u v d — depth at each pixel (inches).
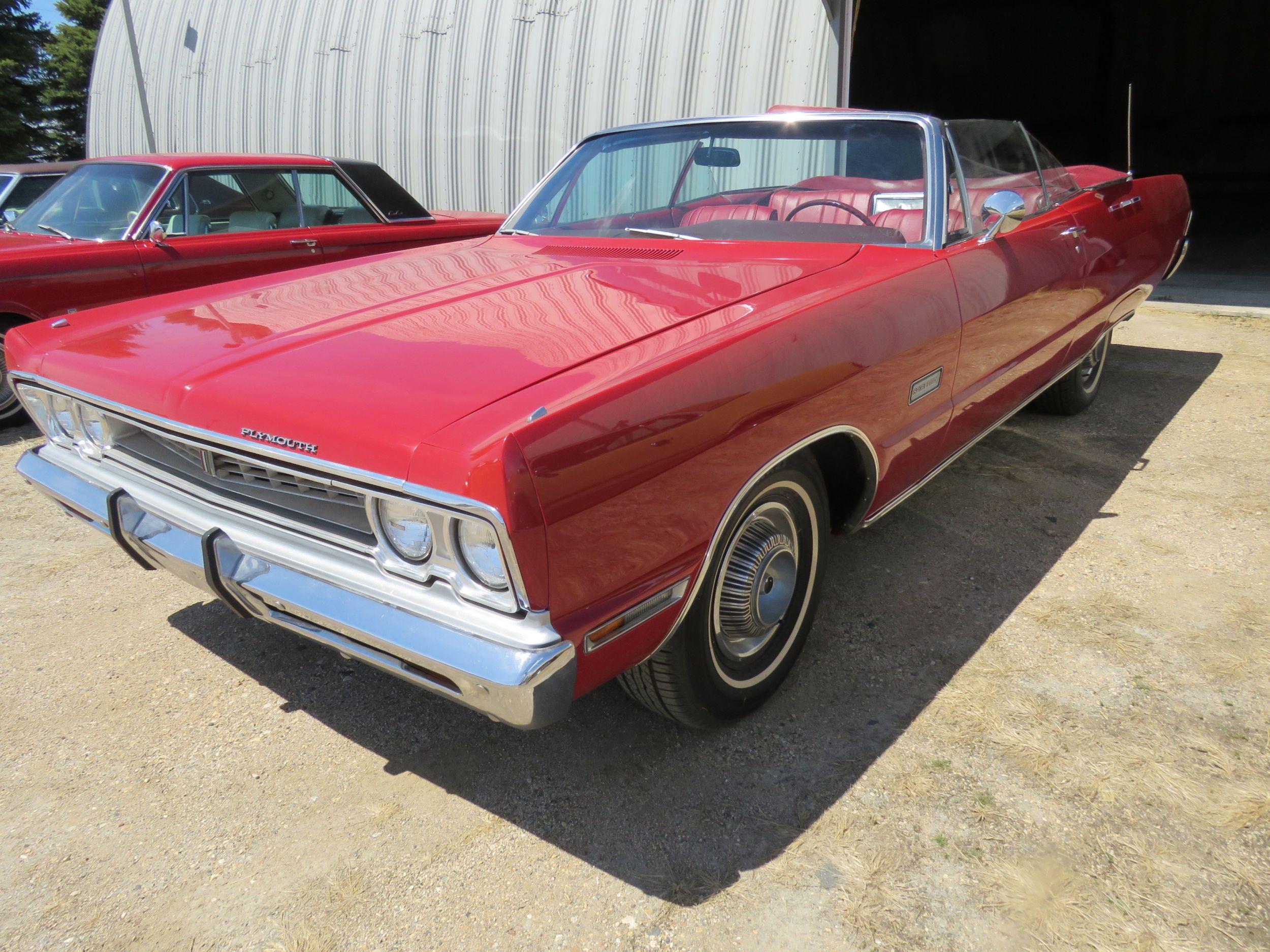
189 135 528.4
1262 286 331.3
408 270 105.7
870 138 112.1
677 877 72.5
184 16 524.4
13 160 1278.3
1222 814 76.9
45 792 82.9
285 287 100.8
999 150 128.0
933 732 88.5
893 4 733.9
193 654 105.5
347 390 68.2
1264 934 65.8
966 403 112.3
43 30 1306.6
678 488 69.6
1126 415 181.3
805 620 95.8
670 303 85.4
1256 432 168.4
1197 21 734.5
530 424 59.3
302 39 462.9
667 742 88.9
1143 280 176.4
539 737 90.2
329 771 85.8
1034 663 99.3
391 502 64.0
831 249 106.2
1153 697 92.7
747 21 318.7
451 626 63.4
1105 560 122.3
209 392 73.2
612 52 354.3
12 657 104.7
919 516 137.0
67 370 87.5
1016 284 117.7
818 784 82.2
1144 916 67.4
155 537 82.1
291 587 71.2
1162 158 796.6
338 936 67.8
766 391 76.5
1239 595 111.7
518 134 389.7
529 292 91.1
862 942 66.1
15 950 66.8
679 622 74.2
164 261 202.8
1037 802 78.9
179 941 67.5
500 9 390.0
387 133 434.9
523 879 72.7
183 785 84.0
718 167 119.8
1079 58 790.5
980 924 67.2
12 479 164.6
